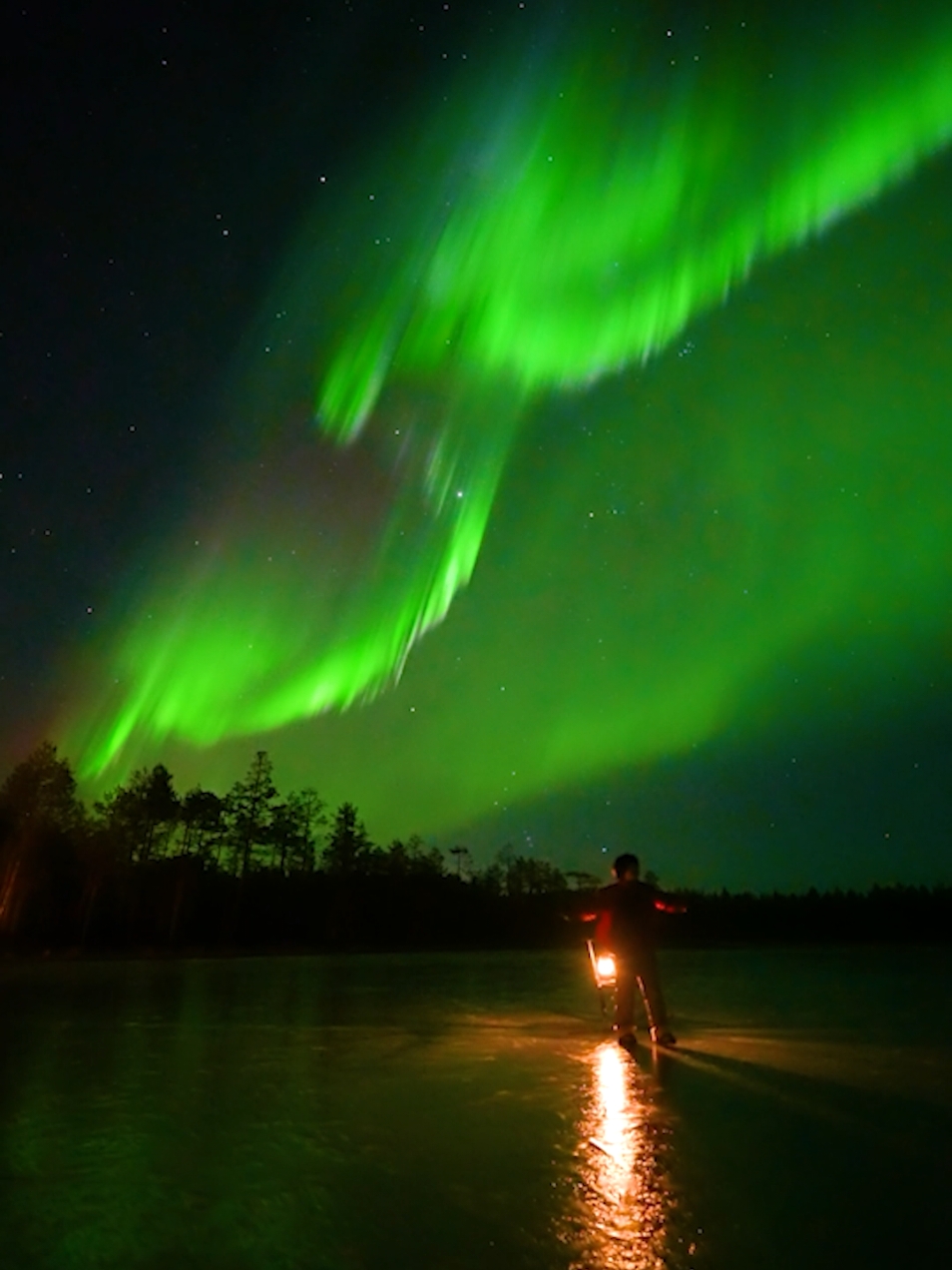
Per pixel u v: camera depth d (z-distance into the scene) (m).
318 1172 3.83
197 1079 5.96
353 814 49.91
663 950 28.62
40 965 22.23
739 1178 3.65
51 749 35.56
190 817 43.91
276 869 45.53
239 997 12.19
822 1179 3.62
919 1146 4.09
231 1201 3.47
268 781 46.47
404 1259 2.88
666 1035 7.13
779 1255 2.86
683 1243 2.97
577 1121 4.66
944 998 10.91
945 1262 2.79
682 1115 4.74
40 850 33.44
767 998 11.02
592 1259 2.85
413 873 47.75
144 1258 2.92
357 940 37.06
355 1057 6.82
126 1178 3.77
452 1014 9.81
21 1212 3.37
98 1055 6.99
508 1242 3.01
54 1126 4.67
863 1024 8.37
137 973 18.50
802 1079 5.66
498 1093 5.41
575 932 39.50
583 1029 8.39
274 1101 5.25
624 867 7.52
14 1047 7.43
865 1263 2.79
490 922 39.62
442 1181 3.69
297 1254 2.94
